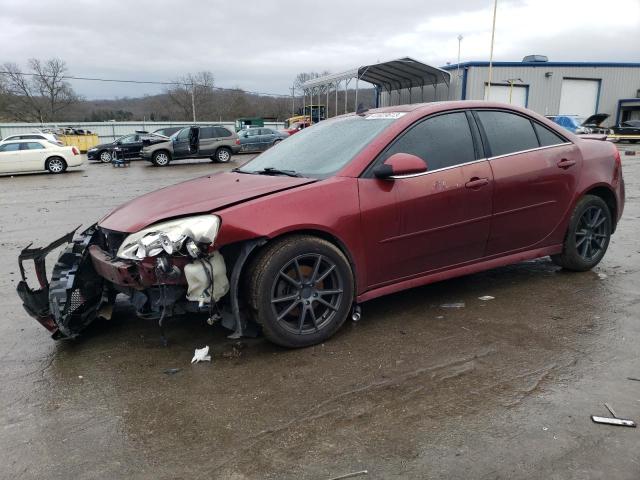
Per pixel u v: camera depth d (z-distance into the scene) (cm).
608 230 487
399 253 370
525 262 528
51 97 6900
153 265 306
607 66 3588
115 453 240
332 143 402
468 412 262
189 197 356
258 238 319
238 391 291
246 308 338
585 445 233
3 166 1947
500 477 214
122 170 2102
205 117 7250
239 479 220
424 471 220
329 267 344
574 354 321
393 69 2806
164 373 316
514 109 434
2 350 357
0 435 257
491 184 399
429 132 387
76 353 348
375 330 368
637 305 402
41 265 360
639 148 2622
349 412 266
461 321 379
